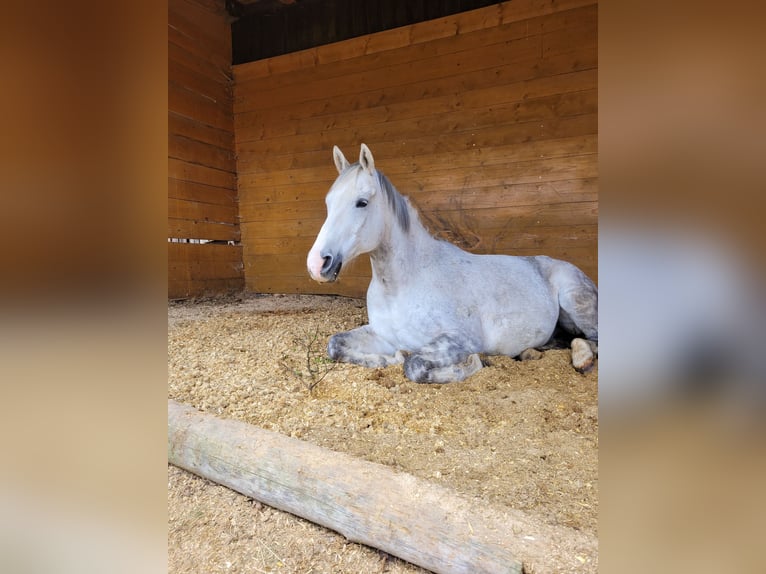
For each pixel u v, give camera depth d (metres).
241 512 1.17
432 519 0.91
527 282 2.30
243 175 5.43
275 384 1.89
